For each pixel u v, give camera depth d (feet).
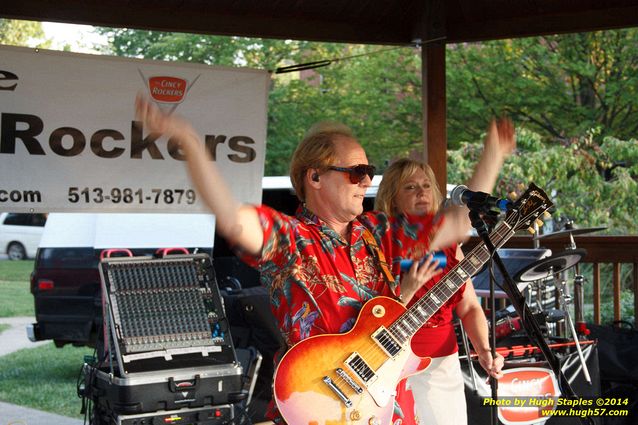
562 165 34.47
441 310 10.72
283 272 8.30
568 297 15.38
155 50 50.01
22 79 16.08
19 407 22.03
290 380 8.25
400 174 11.27
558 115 44.42
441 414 10.70
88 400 14.38
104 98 16.65
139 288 13.89
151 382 13.08
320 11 17.98
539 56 43.27
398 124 47.44
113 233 20.75
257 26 17.65
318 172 8.48
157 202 16.92
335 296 8.40
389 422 8.40
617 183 35.24
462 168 37.27
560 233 16.33
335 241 8.52
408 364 8.57
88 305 23.15
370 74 46.80
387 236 8.95
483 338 10.90
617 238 18.75
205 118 17.47
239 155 17.71
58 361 28.53
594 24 17.92
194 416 13.46
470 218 9.54
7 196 15.96
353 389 8.32
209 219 21.16
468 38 18.54
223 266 20.63
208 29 17.26
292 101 49.49
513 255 15.96
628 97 42.16
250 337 16.40
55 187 16.28
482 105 43.42
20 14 15.88
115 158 16.67
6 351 30.42
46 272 23.29
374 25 18.51
